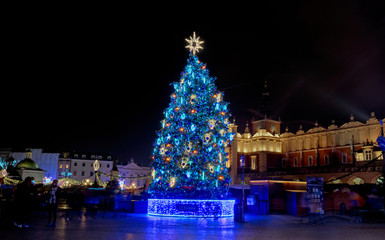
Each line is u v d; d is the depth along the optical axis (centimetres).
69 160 10862
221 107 2505
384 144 2122
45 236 1173
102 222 1784
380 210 1998
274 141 8688
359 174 5397
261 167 8312
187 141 2314
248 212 2725
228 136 2498
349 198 2489
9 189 3500
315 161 7919
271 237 1252
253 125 9150
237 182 8212
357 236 1277
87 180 4697
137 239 1162
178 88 2514
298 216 2397
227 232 1412
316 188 1980
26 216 1412
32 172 6347
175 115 2403
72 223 1694
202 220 2011
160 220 1967
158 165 2428
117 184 3562
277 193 2648
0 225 1462
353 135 7225
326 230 1491
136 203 2631
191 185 2331
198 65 2509
